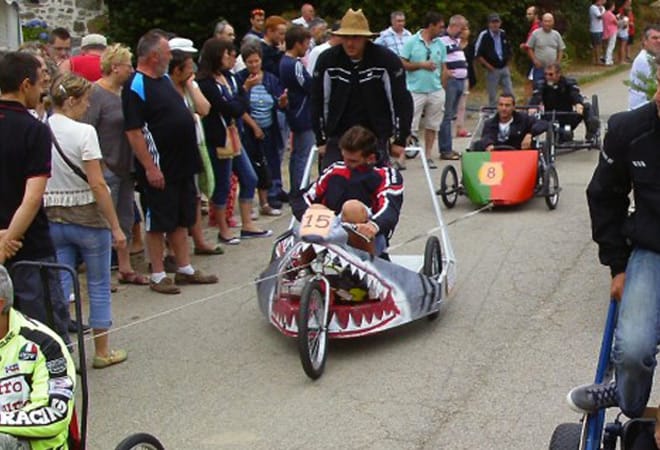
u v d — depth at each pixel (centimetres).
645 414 420
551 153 1223
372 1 2225
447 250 832
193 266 941
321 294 668
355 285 700
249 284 878
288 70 1127
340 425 582
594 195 436
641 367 396
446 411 597
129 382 659
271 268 736
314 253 702
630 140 417
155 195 834
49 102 721
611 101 2261
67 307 587
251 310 808
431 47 1423
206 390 642
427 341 722
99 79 941
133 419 599
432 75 1430
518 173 1161
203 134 938
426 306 737
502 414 590
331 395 628
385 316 702
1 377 397
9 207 553
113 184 854
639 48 3375
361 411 602
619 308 421
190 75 909
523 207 1186
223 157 988
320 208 704
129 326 760
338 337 690
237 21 2259
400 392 629
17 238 539
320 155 869
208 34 2242
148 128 816
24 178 551
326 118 855
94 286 675
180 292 859
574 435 447
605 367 434
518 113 1239
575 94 1471
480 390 628
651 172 416
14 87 547
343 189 740
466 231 1062
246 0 2239
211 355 706
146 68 816
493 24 1783
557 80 1480
